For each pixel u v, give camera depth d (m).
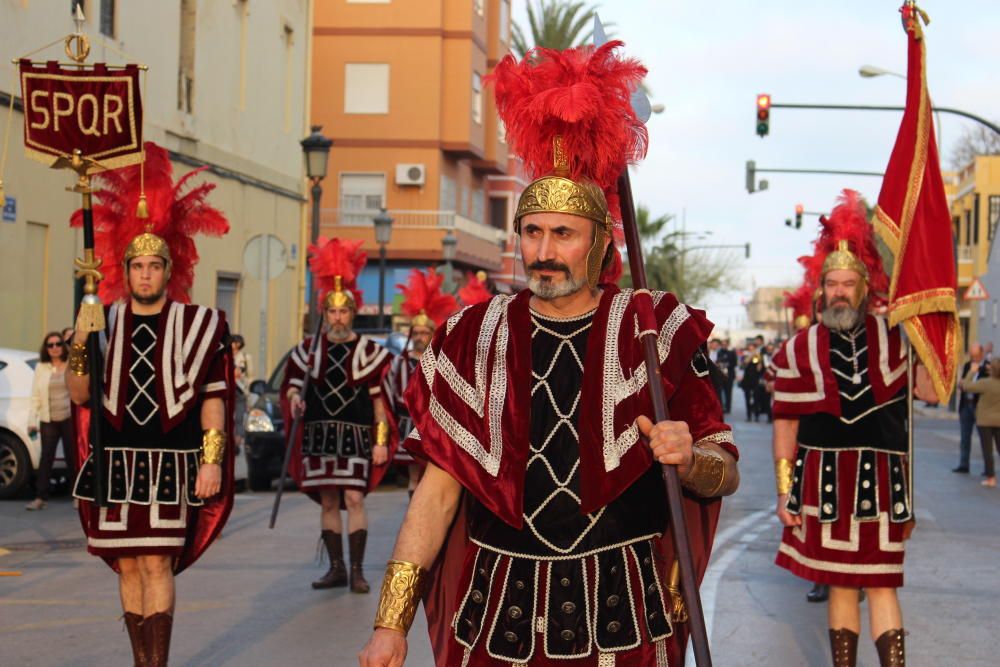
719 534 11.41
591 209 3.25
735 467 3.20
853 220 5.96
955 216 53.19
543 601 3.09
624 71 3.37
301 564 9.55
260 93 24.50
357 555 8.47
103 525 5.62
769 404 32.53
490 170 45.09
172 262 6.24
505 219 47.78
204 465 5.71
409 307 11.38
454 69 40.47
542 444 3.16
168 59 19.89
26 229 16.17
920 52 5.83
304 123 27.44
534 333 3.27
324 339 8.86
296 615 7.66
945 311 5.59
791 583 8.91
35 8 16.00
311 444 8.64
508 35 45.50
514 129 3.36
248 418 15.18
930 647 6.96
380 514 12.66
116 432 5.68
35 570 9.35
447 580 3.32
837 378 5.64
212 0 21.83
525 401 3.18
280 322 25.91
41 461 12.84
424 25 39.88
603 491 3.09
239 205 23.41
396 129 40.03
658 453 2.99
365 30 39.97
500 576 3.14
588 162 3.35
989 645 7.01
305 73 27.50
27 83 5.95
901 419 5.60
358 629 7.27
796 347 5.78
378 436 8.67
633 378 3.17
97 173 6.22
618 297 3.30
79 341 5.64
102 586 8.69
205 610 7.82
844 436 5.59
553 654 3.07
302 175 27.25
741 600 8.27
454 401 3.24
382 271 26.03
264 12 24.61
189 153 20.89
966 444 18.50
